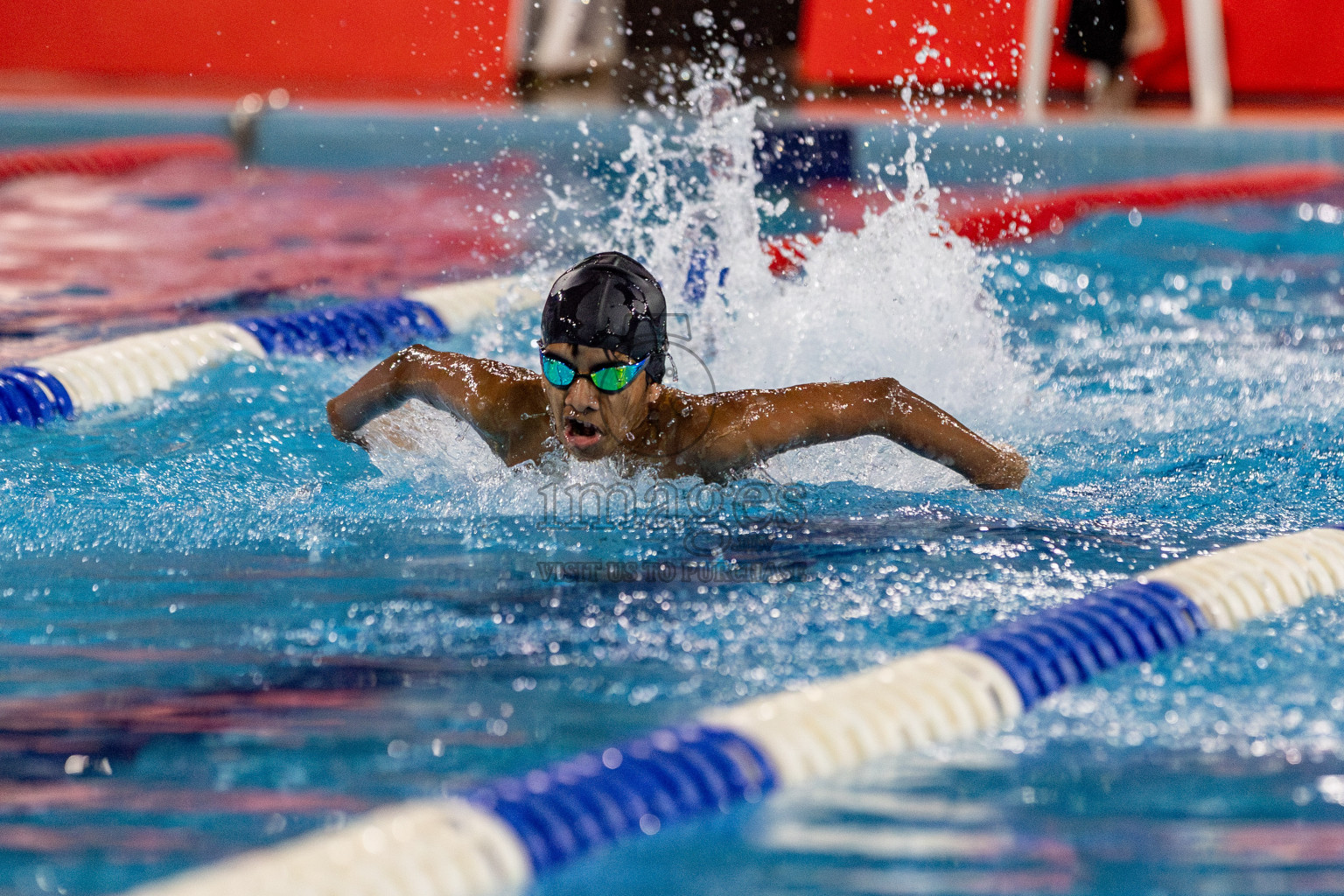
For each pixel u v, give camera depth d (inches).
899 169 989.8
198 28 1451.8
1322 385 502.9
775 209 884.0
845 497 380.8
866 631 277.4
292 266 735.7
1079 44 1214.3
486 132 1036.5
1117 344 577.0
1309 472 402.3
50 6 1450.5
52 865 186.2
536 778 208.4
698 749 219.3
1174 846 194.9
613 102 1205.1
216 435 433.1
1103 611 284.4
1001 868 189.2
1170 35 1307.8
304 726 232.1
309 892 175.5
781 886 184.9
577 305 329.7
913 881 185.6
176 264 737.0
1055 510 368.8
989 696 245.3
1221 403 480.1
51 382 464.8
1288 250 801.6
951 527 352.8
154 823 197.9
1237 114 1215.6
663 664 260.1
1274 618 295.4
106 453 411.5
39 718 235.8
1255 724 239.0
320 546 338.0
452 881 182.9
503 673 255.8
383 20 1432.1
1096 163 1019.3
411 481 391.2
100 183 1008.9
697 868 190.2
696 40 1162.6
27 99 1204.5
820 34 1314.0
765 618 285.6
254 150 1109.7
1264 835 197.9
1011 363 530.6
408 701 242.7
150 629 279.7
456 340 593.6
